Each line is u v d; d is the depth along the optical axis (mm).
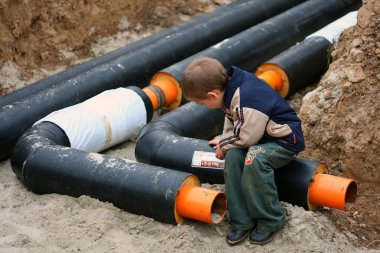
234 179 5102
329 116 6605
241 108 4812
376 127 6238
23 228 5523
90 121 7035
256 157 4906
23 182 6379
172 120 7059
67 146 6785
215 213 5383
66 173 5906
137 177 5523
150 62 8758
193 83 4844
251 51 9125
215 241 5207
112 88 8242
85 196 5824
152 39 9555
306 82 8875
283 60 8492
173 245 5109
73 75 8453
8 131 7078
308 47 8836
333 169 6492
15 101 7723
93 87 8031
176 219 5344
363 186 6254
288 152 5016
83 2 9969
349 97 6461
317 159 6617
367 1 7059
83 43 10031
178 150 6266
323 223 5324
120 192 5578
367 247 5352
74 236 5336
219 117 7570
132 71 8508
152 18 11117
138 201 5477
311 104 6824
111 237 5336
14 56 8883
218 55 8727
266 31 9469
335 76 6812
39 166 6059
